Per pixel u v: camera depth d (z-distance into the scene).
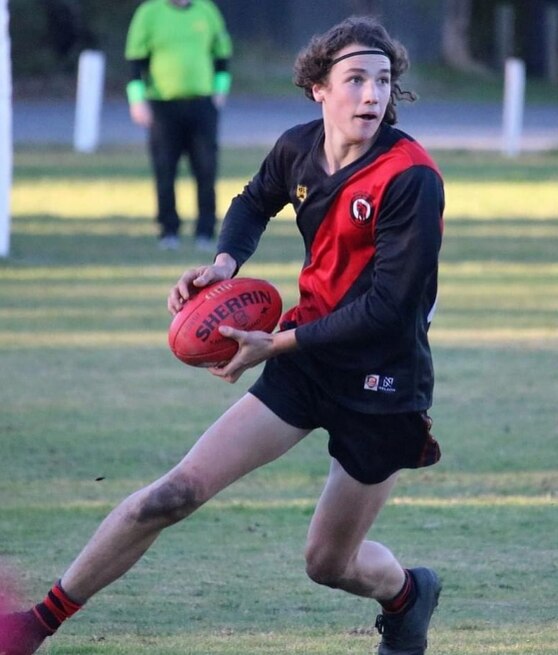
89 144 100.94
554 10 184.88
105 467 29.55
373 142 17.11
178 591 22.17
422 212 16.59
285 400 17.36
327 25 178.38
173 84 58.22
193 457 17.16
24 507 26.64
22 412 34.25
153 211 73.31
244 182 80.38
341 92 16.86
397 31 183.75
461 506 27.30
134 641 19.64
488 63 192.88
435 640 19.94
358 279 17.34
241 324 17.62
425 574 18.95
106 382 37.75
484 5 192.62
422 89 161.00
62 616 17.12
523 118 133.38
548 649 19.50
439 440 32.19
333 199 17.11
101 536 16.91
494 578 22.92
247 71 161.75
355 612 21.31
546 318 47.12
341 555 17.92
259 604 21.58
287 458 31.12
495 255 60.88
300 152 17.75
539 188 84.94
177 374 38.97
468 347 42.59
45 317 45.97
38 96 147.00
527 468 30.05
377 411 17.23
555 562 23.84
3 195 57.12
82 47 152.50
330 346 16.95
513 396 36.62
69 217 70.50
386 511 26.92
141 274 54.09
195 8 58.19
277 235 66.75
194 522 26.22
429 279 17.08
